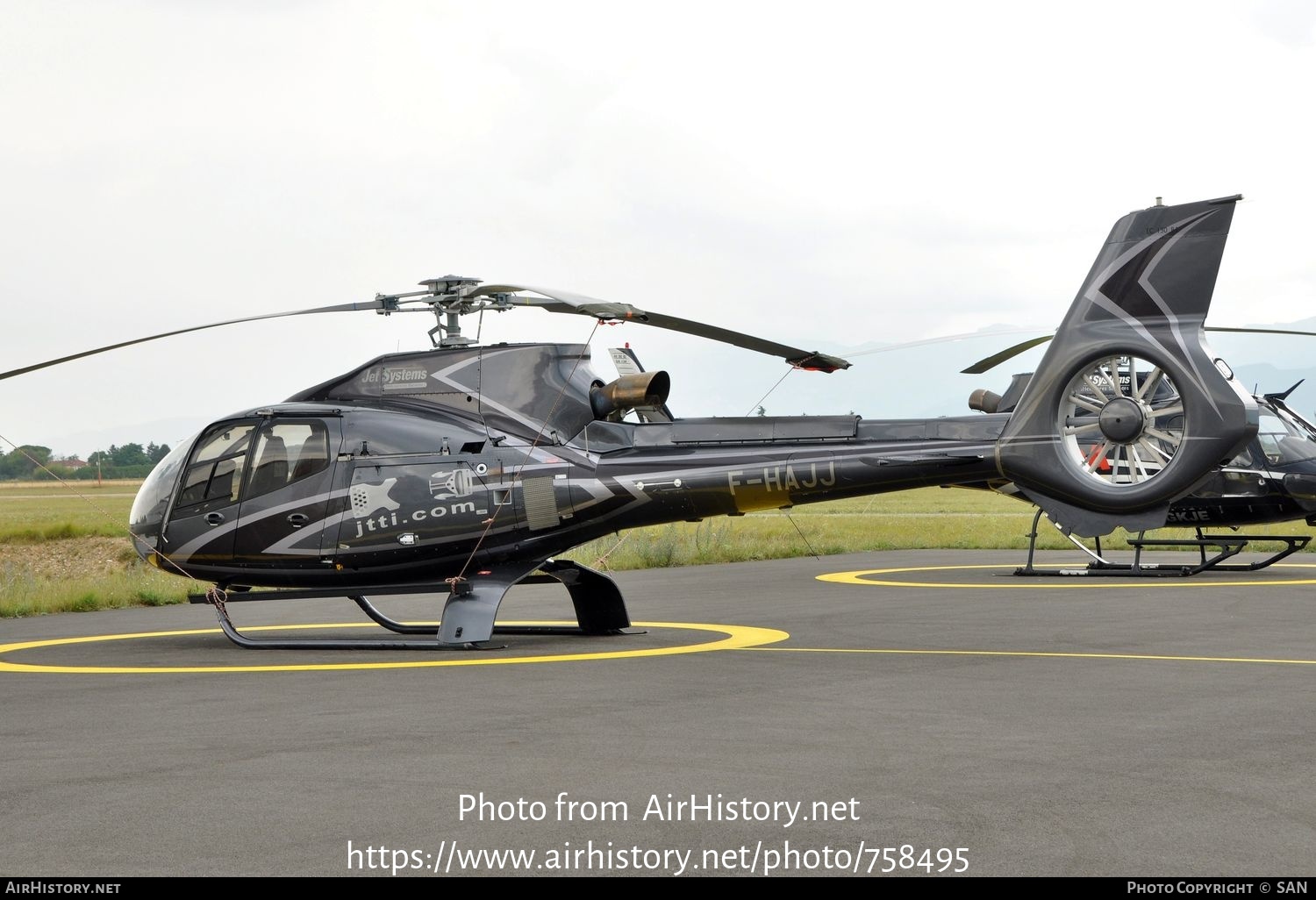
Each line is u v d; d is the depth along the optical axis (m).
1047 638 13.59
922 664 11.46
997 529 46.22
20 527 44.94
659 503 13.23
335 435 13.77
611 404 13.66
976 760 7.31
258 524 13.76
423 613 18.48
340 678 11.00
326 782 6.93
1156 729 8.22
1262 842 5.66
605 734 8.18
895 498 114.31
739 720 8.65
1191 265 11.47
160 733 8.45
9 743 8.19
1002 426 12.64
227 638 14.93
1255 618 15.47
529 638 14.34
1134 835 5.77
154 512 14.37
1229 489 21.70
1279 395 22.88
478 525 13.35
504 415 13.66
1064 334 11.92
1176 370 11.35
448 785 6.81
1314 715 8.72
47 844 5.80
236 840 5.83
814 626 15.05
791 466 12.90
